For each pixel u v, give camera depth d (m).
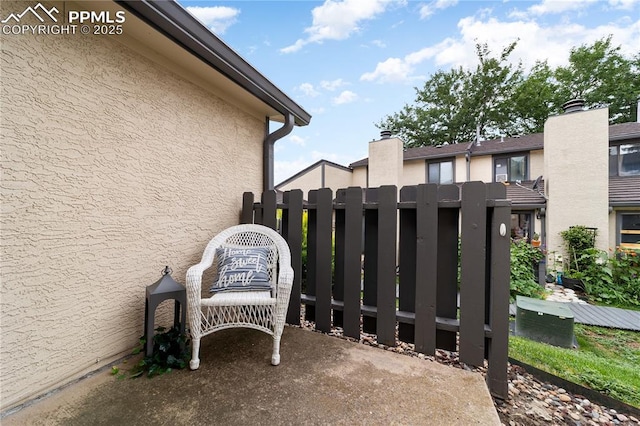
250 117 3.19
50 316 1.60
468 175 10.00
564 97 14.43
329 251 2.55
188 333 2.26
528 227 7.91
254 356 2.04
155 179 2.19
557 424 1.61
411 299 2.29
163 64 2.21
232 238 2.58
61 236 1.65
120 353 1.97
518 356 2.46
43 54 1.56
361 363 1.98
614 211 6.68
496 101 15.75
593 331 3.66
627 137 7.32
